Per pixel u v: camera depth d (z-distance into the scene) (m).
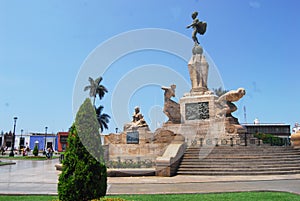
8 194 9.26
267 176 14.47
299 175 14.84
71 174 6.20
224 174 15.04
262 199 8.20
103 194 6.46
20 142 67.50
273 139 25.81
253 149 18.67
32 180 13.47
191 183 12.06
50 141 66.12
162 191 9.88
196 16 26.91
